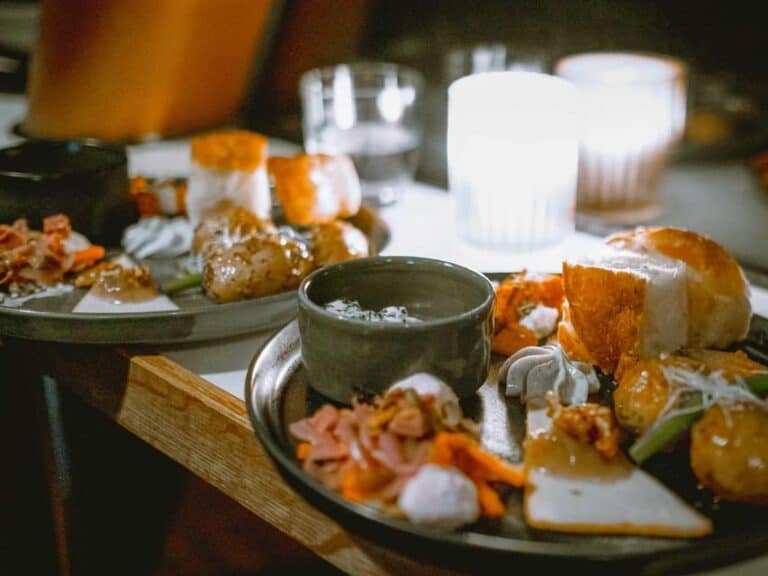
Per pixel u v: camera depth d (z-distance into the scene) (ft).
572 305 1.65
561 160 2.14
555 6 3.46
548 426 1.49
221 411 1.61
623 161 2.62
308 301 1.54
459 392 1.55
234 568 2.10
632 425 1.48
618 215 2.65
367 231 2.21
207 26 2.94
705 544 1.27
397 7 3.54
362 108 2.77
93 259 2.05
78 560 2.17
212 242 2.00
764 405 1.39
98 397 1.86
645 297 1.59
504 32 3.57
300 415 1.54
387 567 1.43
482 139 2.12
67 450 2.06
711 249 1.68
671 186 2.86
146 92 2.98
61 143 2.27
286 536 2.03
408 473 1.34
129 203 2.23
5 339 2.01
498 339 1.73
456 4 3.56
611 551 1.26
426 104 3.27
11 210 2.10
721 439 1.36
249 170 2.18
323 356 1.53
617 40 3.47
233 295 1.85
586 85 2.55
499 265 2.16
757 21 3.25
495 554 1.27
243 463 1.60
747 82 3.31
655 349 1.62
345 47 3.47
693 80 3.23
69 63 2.88
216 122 3.23
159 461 2.14
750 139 3.04
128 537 2.19
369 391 1.52
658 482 1.39
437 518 1.30
